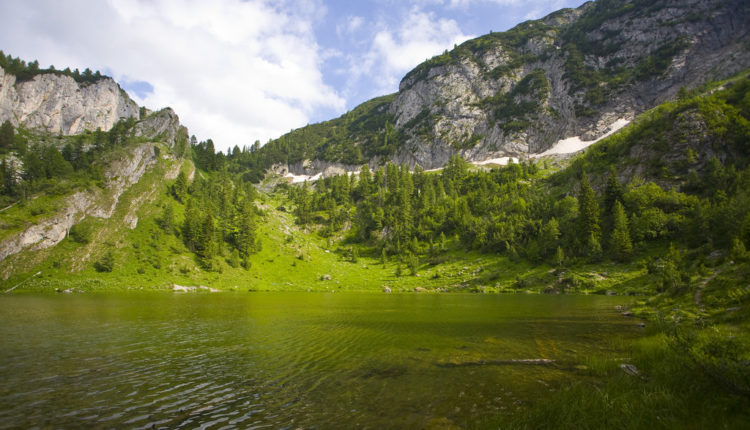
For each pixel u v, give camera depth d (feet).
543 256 448.24
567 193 640.58
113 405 61.52
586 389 57.11
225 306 241.55
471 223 599.16
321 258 603.26
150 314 193.67
